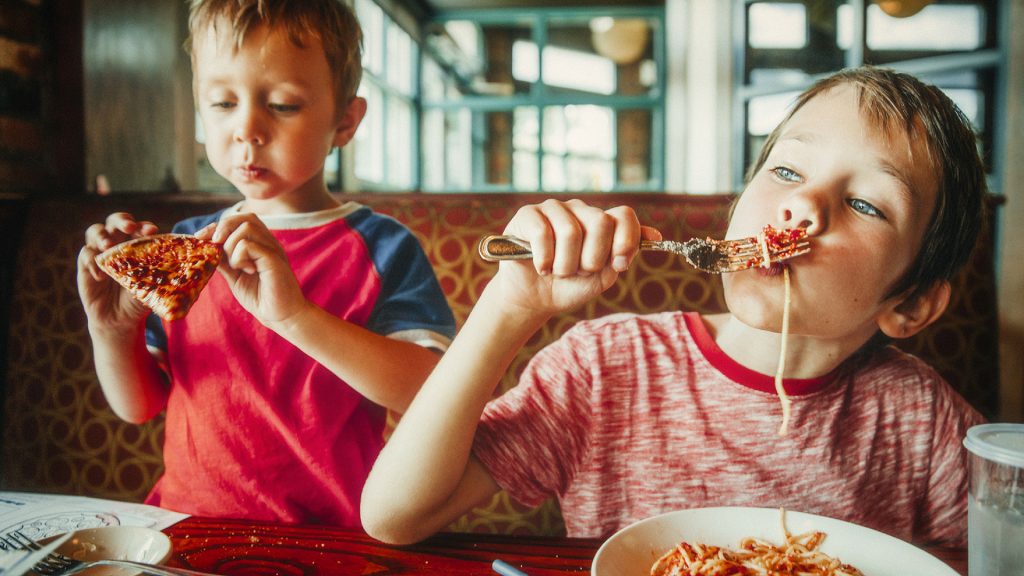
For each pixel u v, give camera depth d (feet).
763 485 2.35
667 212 4.56
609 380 2.47
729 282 1.96
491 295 1.86
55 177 5.13
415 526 1.91
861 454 2.36
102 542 1.73
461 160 29.63
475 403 1.90
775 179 2.09
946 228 2.02
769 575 1.61
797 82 9.82
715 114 11.57
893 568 1.67
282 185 2.84
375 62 21.01
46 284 4.56
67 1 5.16
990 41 7.29
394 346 2.77
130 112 6.18
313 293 3.05
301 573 1.76
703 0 11.56
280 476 2.85
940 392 2.44
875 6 8.15
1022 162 6.94
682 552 1.67
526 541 1.98
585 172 29.37
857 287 1.87
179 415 3.01
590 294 1.72
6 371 4.59
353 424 2.98
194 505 2.87
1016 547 1.41
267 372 2.93
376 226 3.32
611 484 2.44
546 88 30.19
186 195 4.76
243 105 2.69
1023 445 1.47
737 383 2.39
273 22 2.68
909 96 2.01
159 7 6.82
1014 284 6.97
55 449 4.50
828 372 2.37
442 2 26.00
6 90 4.65
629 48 29.66
